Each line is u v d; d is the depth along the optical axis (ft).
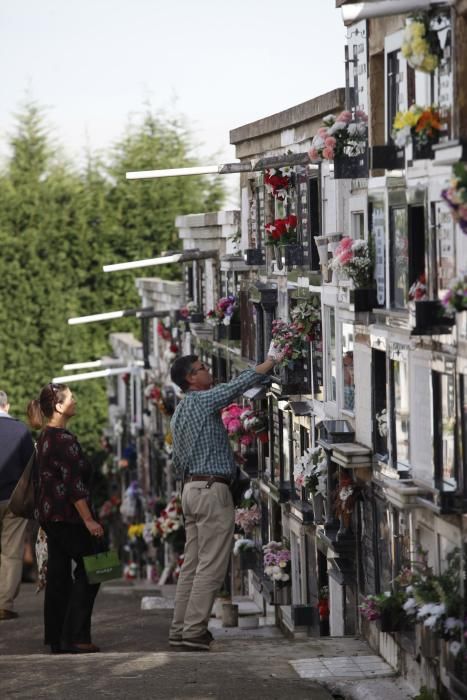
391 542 43.75
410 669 40.45
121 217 163.63
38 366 149.28
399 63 42.50
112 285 160.56
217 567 46.52
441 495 36.19
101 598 84.53
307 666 42.47
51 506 46.85
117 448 146.41
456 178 31.40
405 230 41.16
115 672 40.93
